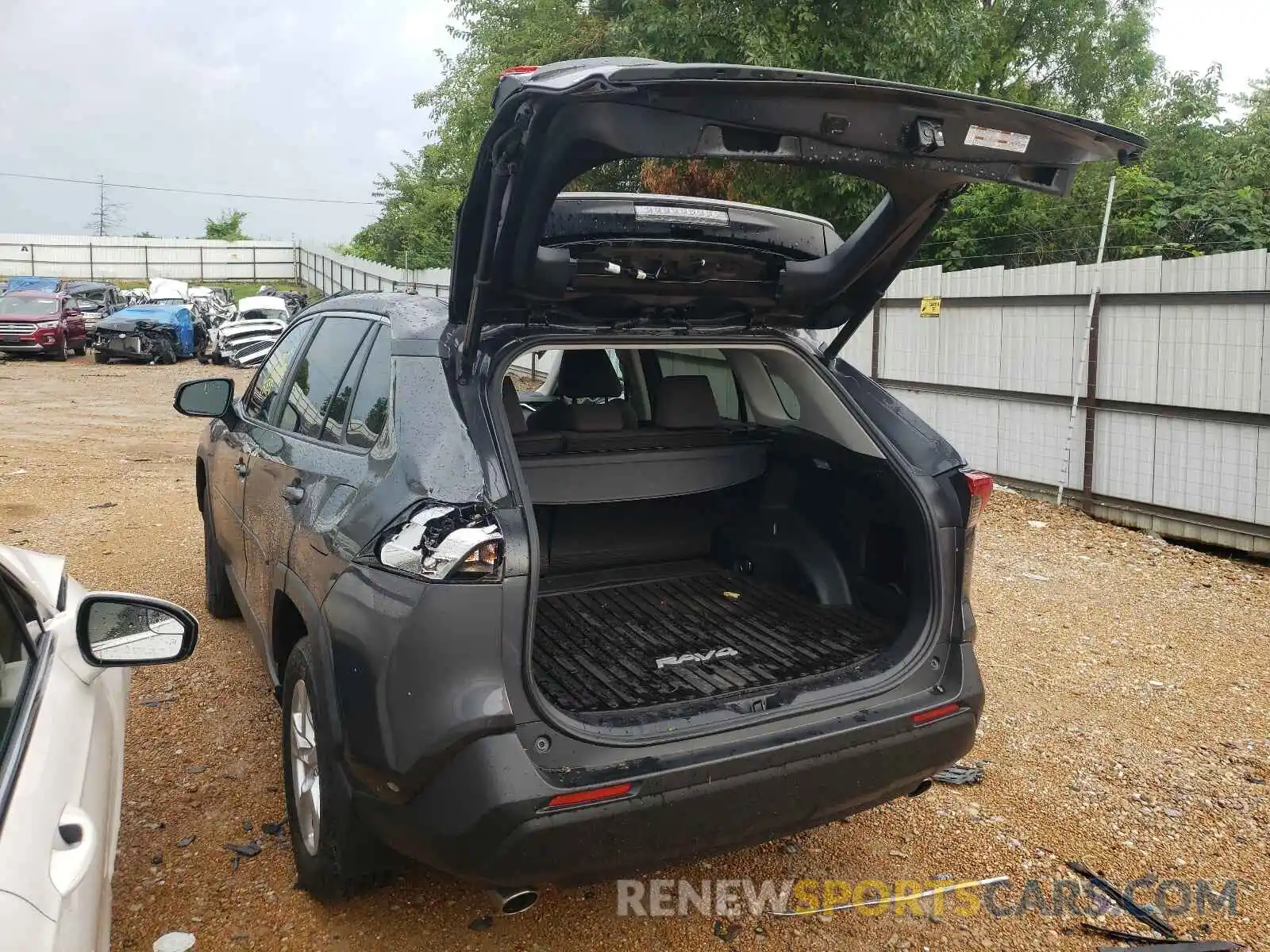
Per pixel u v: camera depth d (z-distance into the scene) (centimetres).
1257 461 696
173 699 454
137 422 1365
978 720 310
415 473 263
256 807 365
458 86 2402
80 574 639
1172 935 306
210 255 4897
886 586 353
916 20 1089
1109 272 784
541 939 297
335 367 365
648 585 399
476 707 241
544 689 290
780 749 266
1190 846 355
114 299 2875
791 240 326
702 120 234
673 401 393
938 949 299
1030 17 2108
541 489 356
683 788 254
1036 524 794
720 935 302
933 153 256
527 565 250
